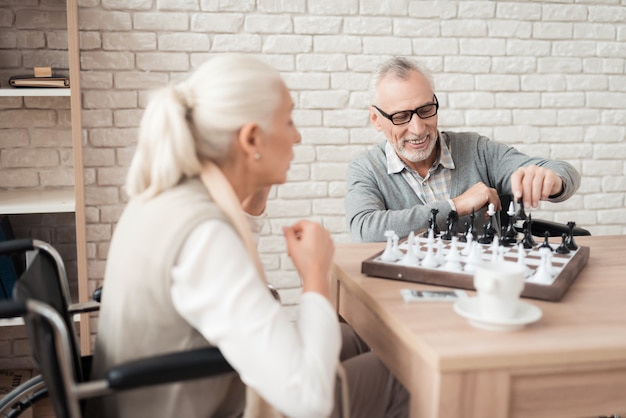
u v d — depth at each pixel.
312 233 1.32
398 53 3.08
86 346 2.64
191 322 1.15
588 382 1.17
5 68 2.76
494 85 3.20
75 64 2.46
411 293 1.41
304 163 3.07
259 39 2.95
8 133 2.80
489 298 1.20
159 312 1.18
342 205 3.12
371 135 3.11
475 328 1.23
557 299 1.38
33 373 2.87
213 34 2.91
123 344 1.21
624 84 3.33
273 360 1.09
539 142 3.29
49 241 2.89
